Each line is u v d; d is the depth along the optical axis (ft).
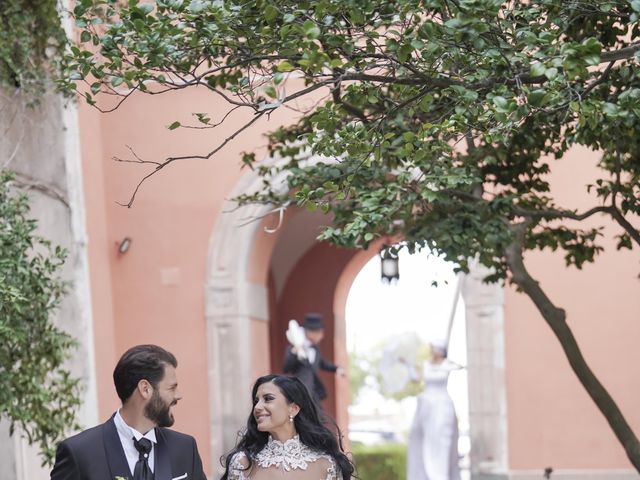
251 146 51.21
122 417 18.99
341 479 22.00
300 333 51.67
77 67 23.77
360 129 22.49
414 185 28.12
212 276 51.62
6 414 31.27
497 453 49.06
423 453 48.52
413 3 21.06
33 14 37.78
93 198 49.83
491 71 22.22
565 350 29.68
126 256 52.03
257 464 21.99
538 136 30.48
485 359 49.34
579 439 48.70
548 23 22.39
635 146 27.78
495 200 29.04
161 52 22.44
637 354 48.39
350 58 22.45
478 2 19.85
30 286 29.12
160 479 18.81
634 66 25.12
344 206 29.63
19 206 29.40
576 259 32.73
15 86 39.91
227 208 51.52
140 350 19.06
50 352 30.25
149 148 51.67
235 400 51.37
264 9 21.97
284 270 73.00
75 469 18.63
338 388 72.43
